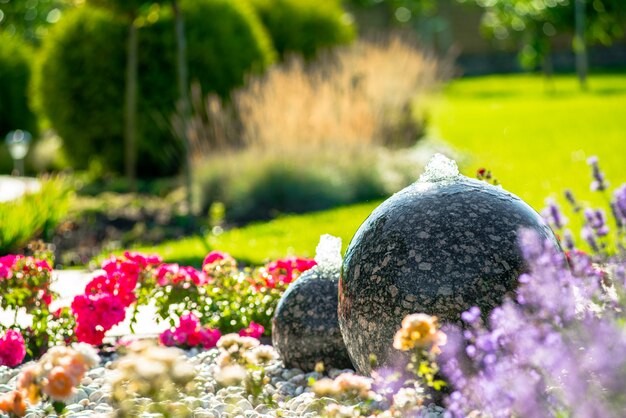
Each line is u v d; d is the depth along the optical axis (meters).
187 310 4.89
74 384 2.65
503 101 25.27
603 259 3.84
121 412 2.88
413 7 37.25
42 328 4.59
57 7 27.23
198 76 12.56
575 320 2.68
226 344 3.24
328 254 4.18
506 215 3.41
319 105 11.61
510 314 2.71
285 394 3.84
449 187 3.54
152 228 9.65
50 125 13.21
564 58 37.88
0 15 27.50
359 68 13.49
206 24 12.66
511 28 32.16
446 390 3.32
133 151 12.08
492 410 2.68
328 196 10.54
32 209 8.81
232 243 8.38
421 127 14.05
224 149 11.48
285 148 10.88
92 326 4.37
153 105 12.54
